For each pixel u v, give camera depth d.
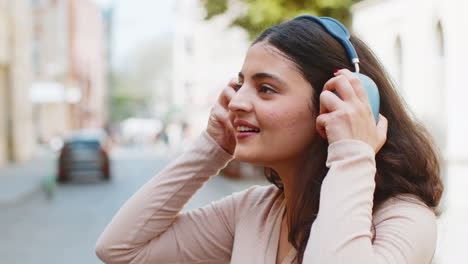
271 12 7.86
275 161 1.14
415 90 8.80
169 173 1.38
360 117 1.03
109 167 17.09
